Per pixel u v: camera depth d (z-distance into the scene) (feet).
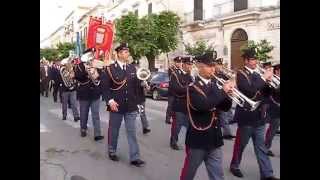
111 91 21.81
